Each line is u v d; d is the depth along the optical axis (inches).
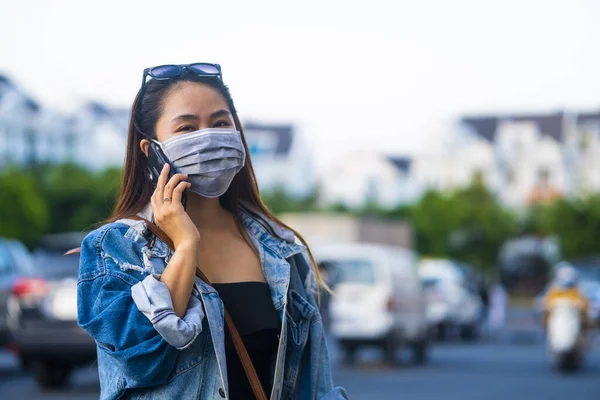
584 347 768.9
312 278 145.4
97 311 122.9
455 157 3535.9
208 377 124.9
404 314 802.8
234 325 127.8
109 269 125.2
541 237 3056.1
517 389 622.8
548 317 778.2
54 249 566.6
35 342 531.8
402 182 3789.4
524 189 3444.9
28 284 534.9
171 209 125.0
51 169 2037.4
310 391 138.0
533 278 3009.4
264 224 142.1
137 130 136.1
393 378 695.7
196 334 120.3
